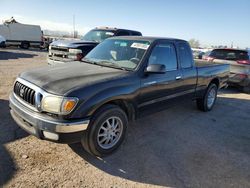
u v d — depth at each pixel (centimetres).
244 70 892
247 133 519
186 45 533
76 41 877
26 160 339
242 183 334
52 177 309
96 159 360
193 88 559
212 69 627
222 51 966
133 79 386
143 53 423
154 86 428
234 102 786
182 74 504
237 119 610
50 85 323
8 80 816
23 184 289
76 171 327
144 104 418
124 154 383
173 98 494
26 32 2838
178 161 376
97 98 329
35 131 321
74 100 309
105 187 301
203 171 355
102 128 352
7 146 370
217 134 500
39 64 1363
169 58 476
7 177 299
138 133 468
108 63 432
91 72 378
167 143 435
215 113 646
